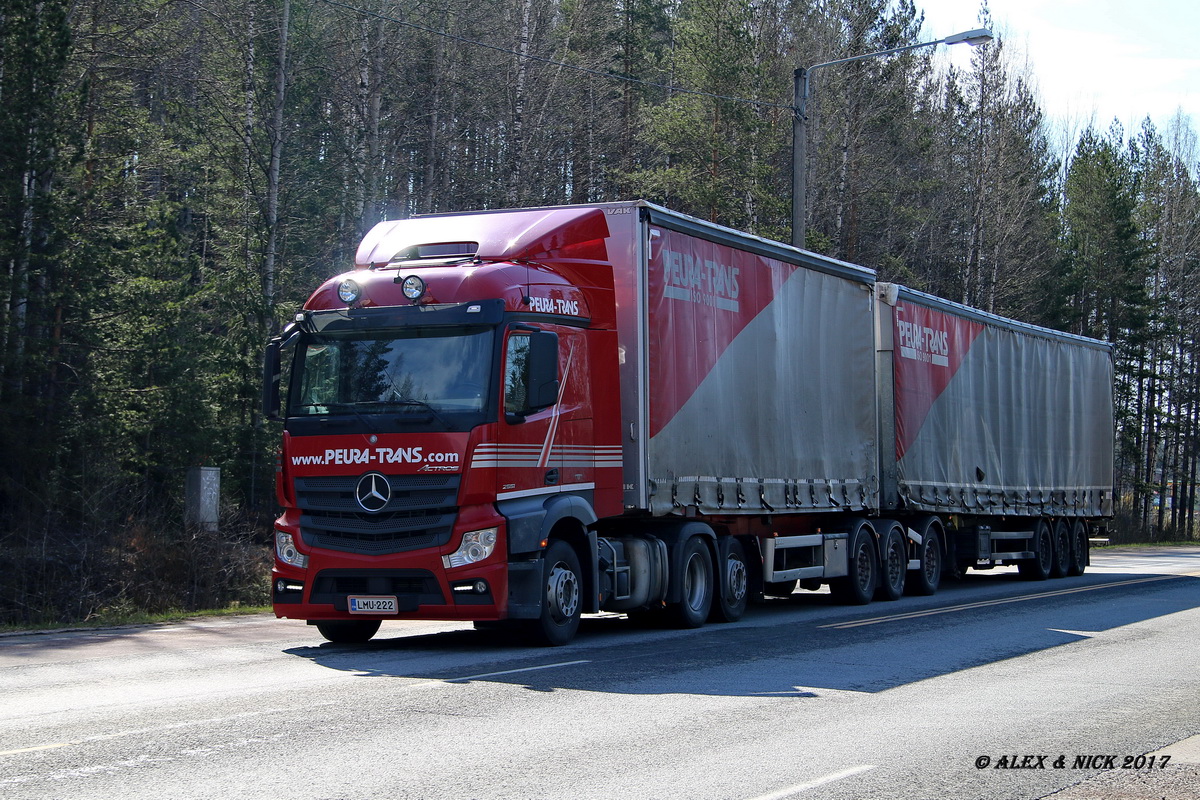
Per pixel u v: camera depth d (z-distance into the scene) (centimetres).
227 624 1568
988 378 2467
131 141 2947
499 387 1230
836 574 1894
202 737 790
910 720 905
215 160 3672
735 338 1633
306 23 3669
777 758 762
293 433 1266
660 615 1694
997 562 2506
